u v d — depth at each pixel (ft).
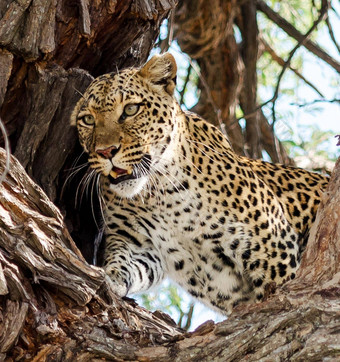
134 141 33.37
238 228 34.78
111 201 35.24
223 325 26.21
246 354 25.54
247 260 34.83
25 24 30.78
